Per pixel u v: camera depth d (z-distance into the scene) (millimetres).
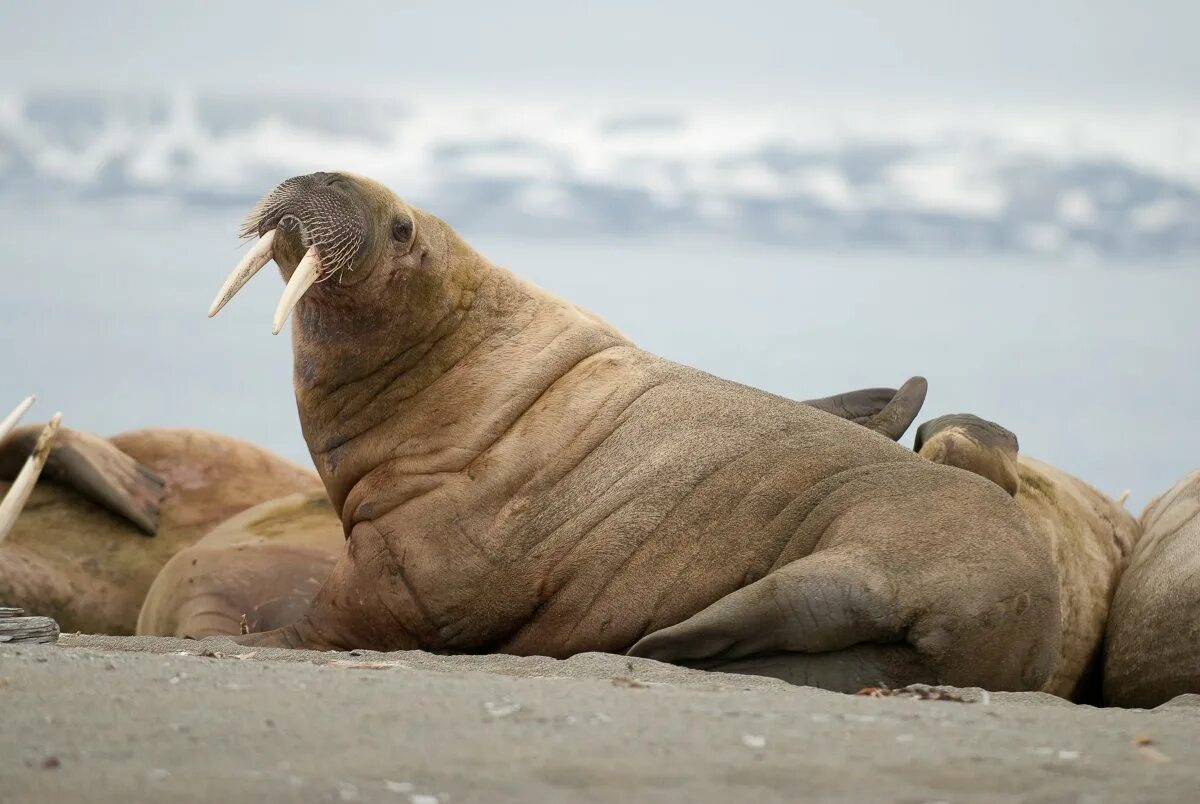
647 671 24734
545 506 31125
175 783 14797
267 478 47688
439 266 33156
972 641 26844
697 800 14938
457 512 31422
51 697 18094
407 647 31844
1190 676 30500
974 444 33469
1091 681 34719
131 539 44938
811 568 27016
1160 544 33281
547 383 32562
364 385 33125
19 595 42469
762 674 26969
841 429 30938
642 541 30281
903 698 21938
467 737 16797
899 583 26828
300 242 31703
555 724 17453
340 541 39656
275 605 37875
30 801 14211
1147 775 16062
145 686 18859
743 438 30719
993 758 16562
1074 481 37594
